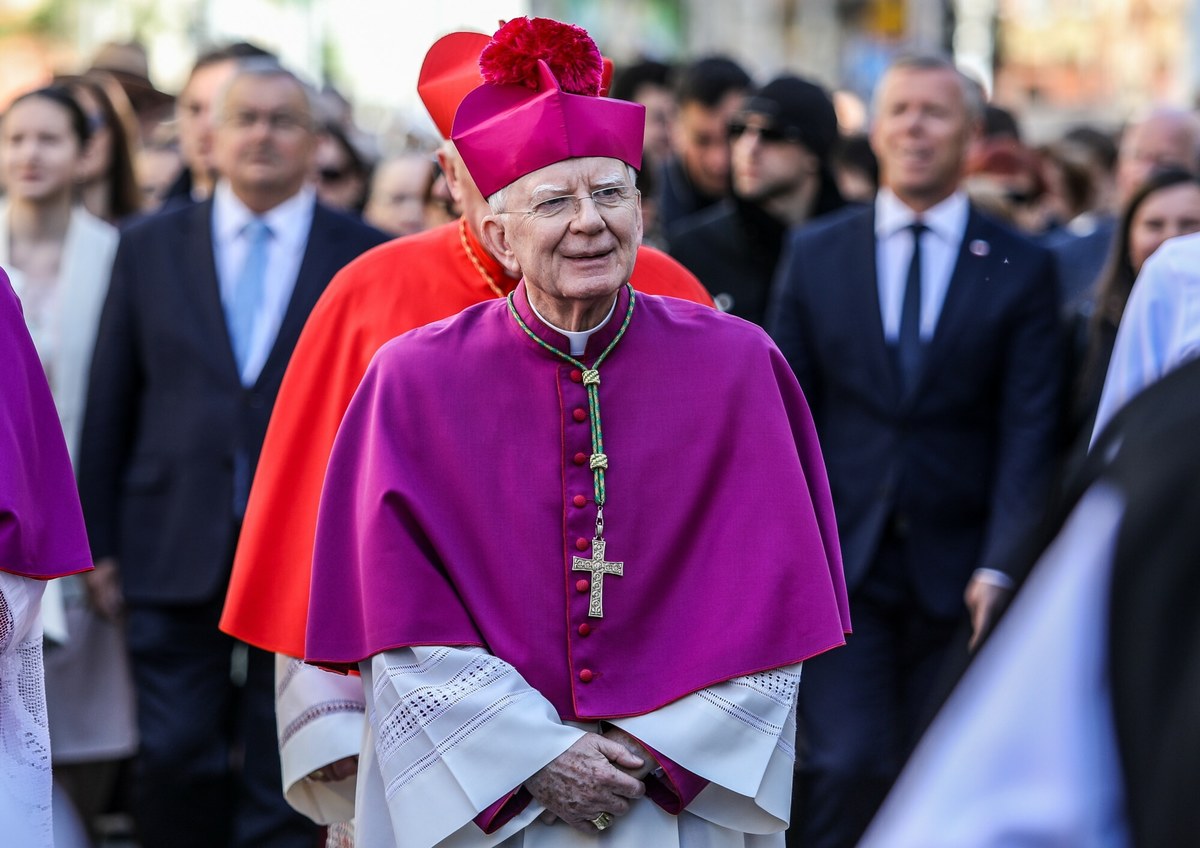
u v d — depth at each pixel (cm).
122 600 1409
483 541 843
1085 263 1656
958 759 431
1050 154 2294
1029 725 426
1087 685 425
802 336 1383
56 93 1546
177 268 1401
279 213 1404
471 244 1034
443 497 851
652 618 841
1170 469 430
